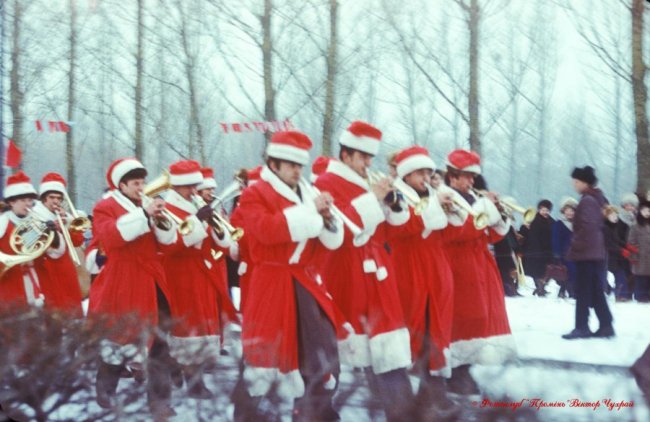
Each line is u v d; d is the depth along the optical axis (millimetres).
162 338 4156
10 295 9234
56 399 3834
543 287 15211
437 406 3680
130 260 7793
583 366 4523
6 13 18359
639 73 17109
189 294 8648
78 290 10180
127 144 22422
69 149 21203
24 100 19484
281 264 6250
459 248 7961
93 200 27656
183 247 8453
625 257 14023
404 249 7367
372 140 6910
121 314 4254
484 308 7883
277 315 6168
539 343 8875
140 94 20312
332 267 6770
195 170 8992
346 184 6895
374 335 6527
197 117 20219
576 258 10172
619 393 3746
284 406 3967
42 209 10172
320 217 6199
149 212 7648
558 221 14883
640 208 13641
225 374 3975
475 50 17688
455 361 7535
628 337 10000
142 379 3984
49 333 3924
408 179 7512
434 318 7242
